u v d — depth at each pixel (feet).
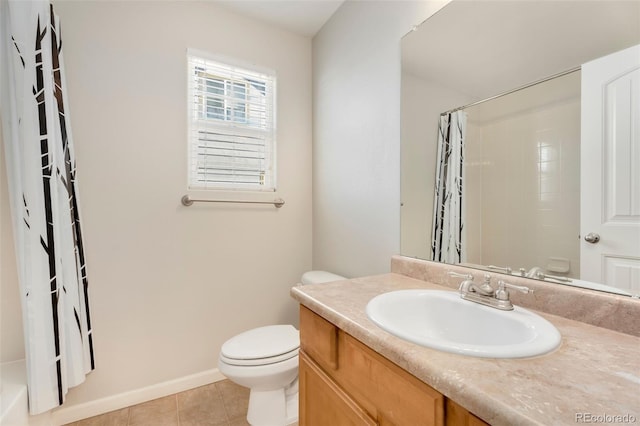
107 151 4.97
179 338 5.60
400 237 4.43
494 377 1.61
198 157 5.87
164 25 5.41
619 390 1.49
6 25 3.99
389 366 2.13
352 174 5.52
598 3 2.46
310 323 3.19
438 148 3.85
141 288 5.27
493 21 3.24
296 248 6.86
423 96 4.05
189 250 5.69
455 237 3.65
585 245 2.52
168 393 5.46
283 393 4.64
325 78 6.40
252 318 6.35
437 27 3.84
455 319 2.91
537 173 2.86
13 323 4.42
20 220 3.92
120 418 4.83
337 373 2.76
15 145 3.93
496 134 3.21
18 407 3.68
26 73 3.92
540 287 2.71
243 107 6.35
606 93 2.40
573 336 2.15
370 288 3.50
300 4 5.80
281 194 6.66
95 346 4.90
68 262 4.34
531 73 2.90
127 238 5.15
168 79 5.46
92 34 4.83
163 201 5.45
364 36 5.16
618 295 2.29
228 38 6.01
